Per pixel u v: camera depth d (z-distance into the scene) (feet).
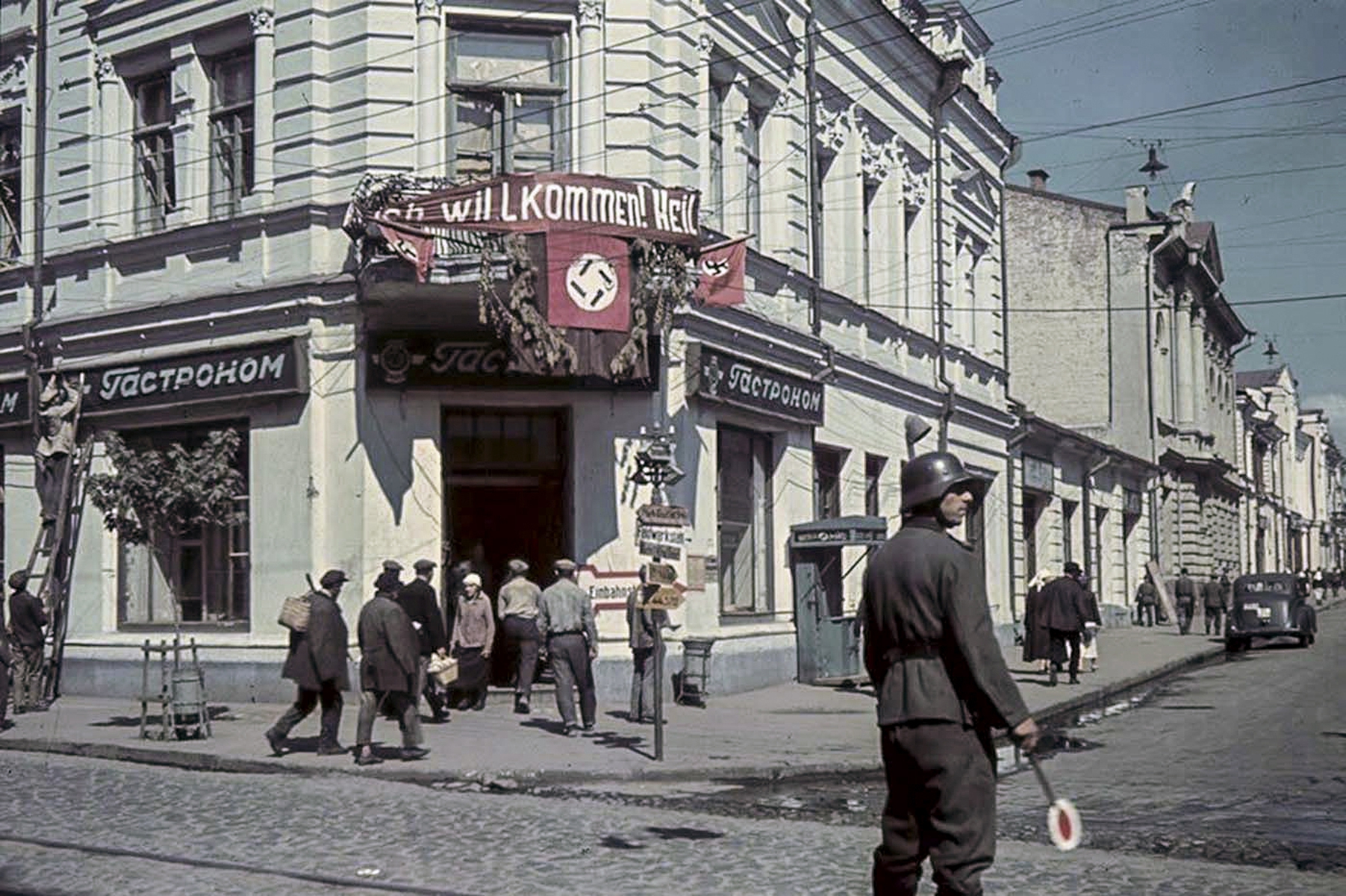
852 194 86.02
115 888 28.30
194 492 54.75
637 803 40.63
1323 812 38.45
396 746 49.90
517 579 60.80
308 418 62.28
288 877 29.25
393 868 30.19
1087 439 133.69
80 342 70.13
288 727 47.67
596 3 64.18
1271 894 27.40
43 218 72.69
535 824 35.60
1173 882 28.48
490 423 64.90
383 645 45.93
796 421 76.13
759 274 74.13
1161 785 43.65
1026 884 28.32
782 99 77.77
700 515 67.62
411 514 61.87
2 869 30.09
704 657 64.18
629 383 63.21
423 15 62.69
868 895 27.27
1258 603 120.47
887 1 96.99
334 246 62.95
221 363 64.23
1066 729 61.16
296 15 63.72
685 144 66.85
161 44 68.69
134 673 67.00
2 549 74.64
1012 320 169.07
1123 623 151.74
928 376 98.02
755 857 31.12
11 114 75.00
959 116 105.50
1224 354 225.15
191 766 47.78
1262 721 62.75
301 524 62.34
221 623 65.41
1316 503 362.33
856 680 74.95
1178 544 184.44
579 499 63.52
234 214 66.74
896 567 18.95
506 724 56.49
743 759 47.60
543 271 58.75
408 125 62.54
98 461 70.03
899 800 19.02
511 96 64.13
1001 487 113.80
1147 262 164.86
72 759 49.83
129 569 69.41
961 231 106.63
